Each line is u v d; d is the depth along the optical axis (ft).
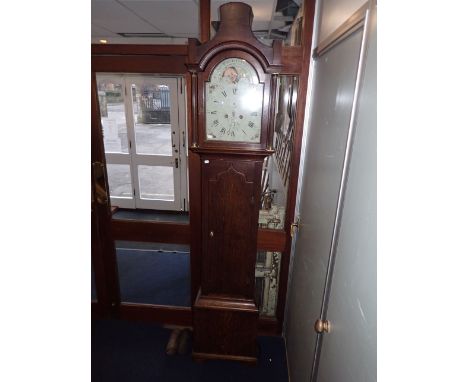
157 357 6.40
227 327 5.93
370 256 2.14
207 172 4.96
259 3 6.08
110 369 6.12
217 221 5.25
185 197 7.17
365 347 2.17
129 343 6.73
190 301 7.21
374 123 2.15
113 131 6.98
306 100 5.30
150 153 7.10
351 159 2.68
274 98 4.48
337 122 3.32
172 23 8.28
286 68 5.10
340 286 2.85
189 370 6.11
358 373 2.29
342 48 3.24
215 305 5.77
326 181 3.71
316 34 4.90
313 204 4.49
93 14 7.44
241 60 4.37
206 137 4.73
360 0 2.68
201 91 4.51
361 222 2.35
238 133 4.68
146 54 5.40
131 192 7.33
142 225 6.64
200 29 5.14
